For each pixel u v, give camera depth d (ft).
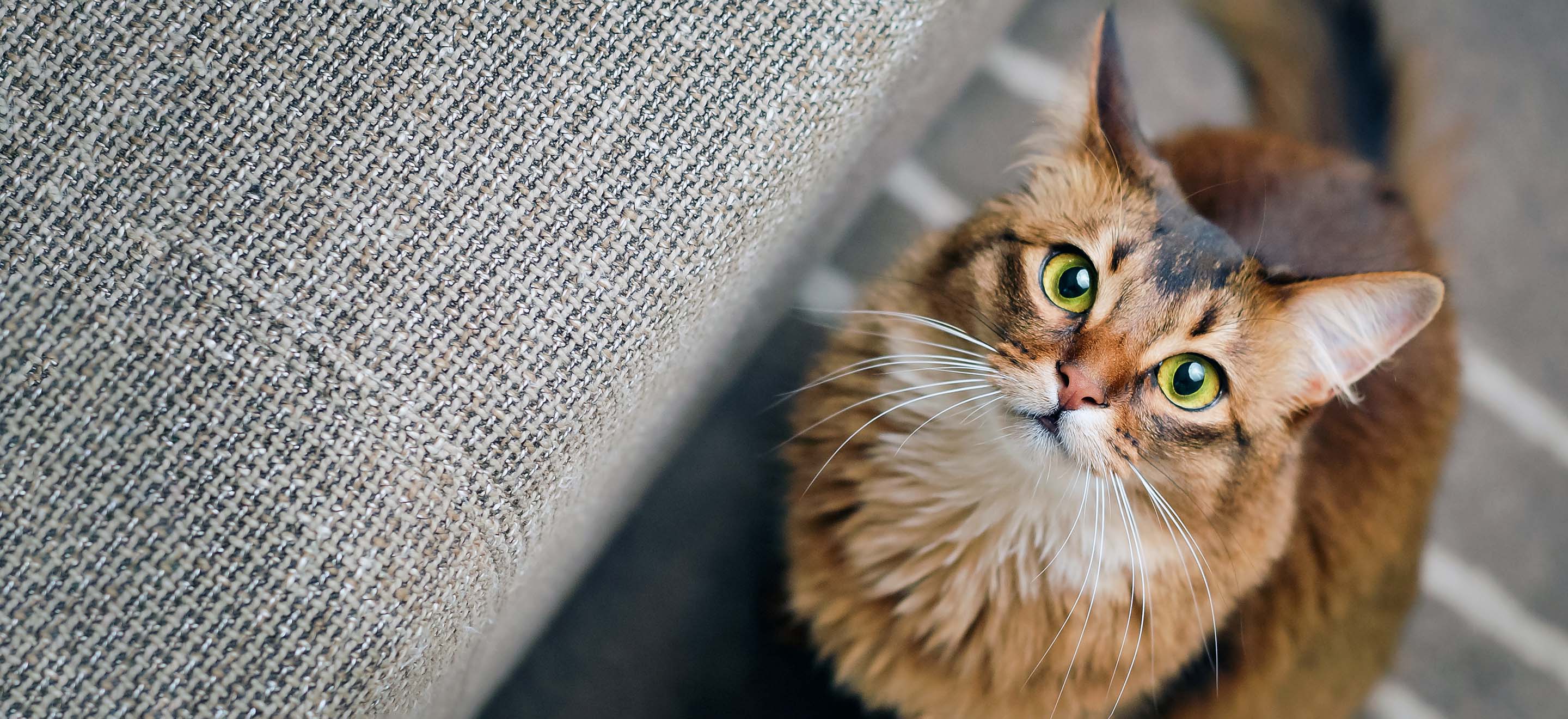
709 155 1.52
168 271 1.44
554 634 2.27
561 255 1.49
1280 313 1.76
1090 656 1.92
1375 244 1.97
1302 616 2.02
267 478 1.43
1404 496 2.01
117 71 1.46
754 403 2.36
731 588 2.29
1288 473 1.84
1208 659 1.98
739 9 1.52
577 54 1.50
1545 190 2.50
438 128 1.48
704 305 1.58
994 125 2.47
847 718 2.20
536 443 1.49
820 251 2.19
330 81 1.47
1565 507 2.42
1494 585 2.39
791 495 2.08
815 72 1.54
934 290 1.87
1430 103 2.22
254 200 1.46
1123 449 1.77
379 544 1.44
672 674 2.27
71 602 1.41
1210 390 1.76
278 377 1.44
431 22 1.48
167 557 1.42
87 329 1.43
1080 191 1.82
